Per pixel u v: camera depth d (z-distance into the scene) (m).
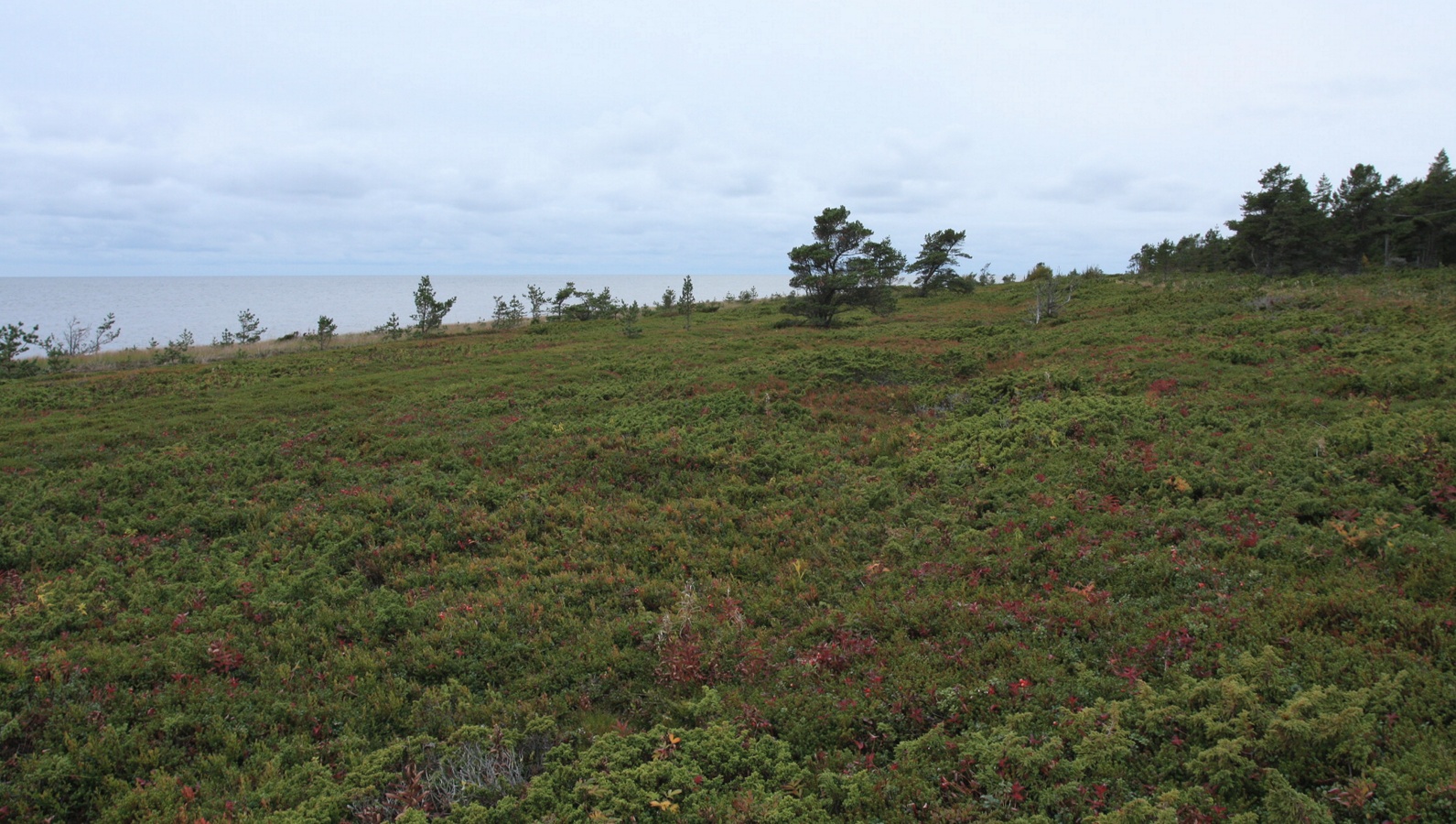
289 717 9.71
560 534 16.28
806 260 55.50
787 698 9.42
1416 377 20.55
